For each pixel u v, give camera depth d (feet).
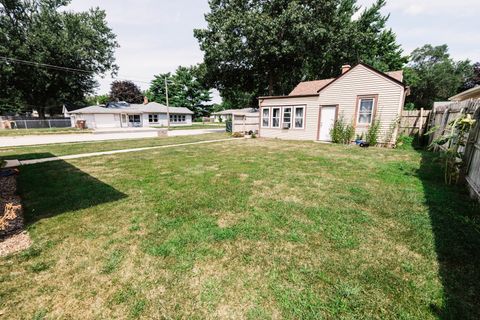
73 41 85.61
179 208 12.34
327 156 27.30
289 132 47.57
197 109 173.17
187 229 10.16
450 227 10.17
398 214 11.48
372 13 81.46
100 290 6.81
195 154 29.37
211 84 76.89
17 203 13.12
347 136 38.88
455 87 119.34
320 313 5.97
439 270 7.48
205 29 64.85
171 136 57.52
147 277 7.32
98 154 29.81
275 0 61.36
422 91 127.44
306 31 56.65
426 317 5.80
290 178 17.90
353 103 38.65
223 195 14.25
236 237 9.50
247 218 11.18
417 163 23.11
